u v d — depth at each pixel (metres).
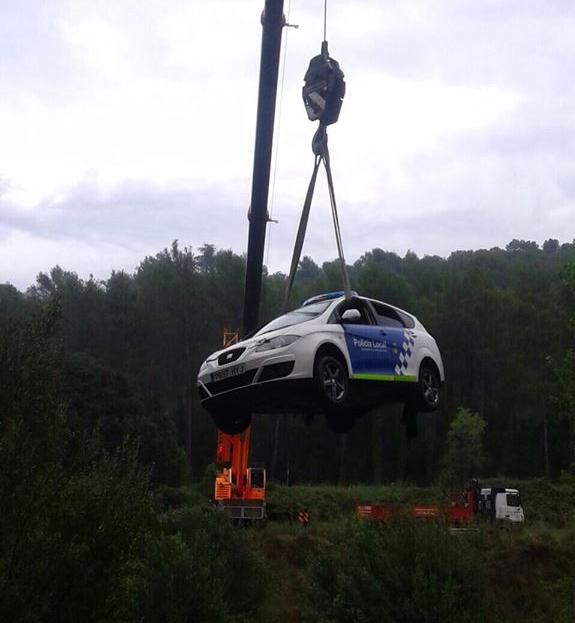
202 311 57.44
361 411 10.77
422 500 41.50
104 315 57.59
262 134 13.41
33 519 7.95
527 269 65.88
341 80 10.40
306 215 10.50
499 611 15.38
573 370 21.58
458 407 52.72
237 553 19.83
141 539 8.78
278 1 12.72
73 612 7.94
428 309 58.31
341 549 16.34
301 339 9.32
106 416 38.25
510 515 35.94
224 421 10.55
